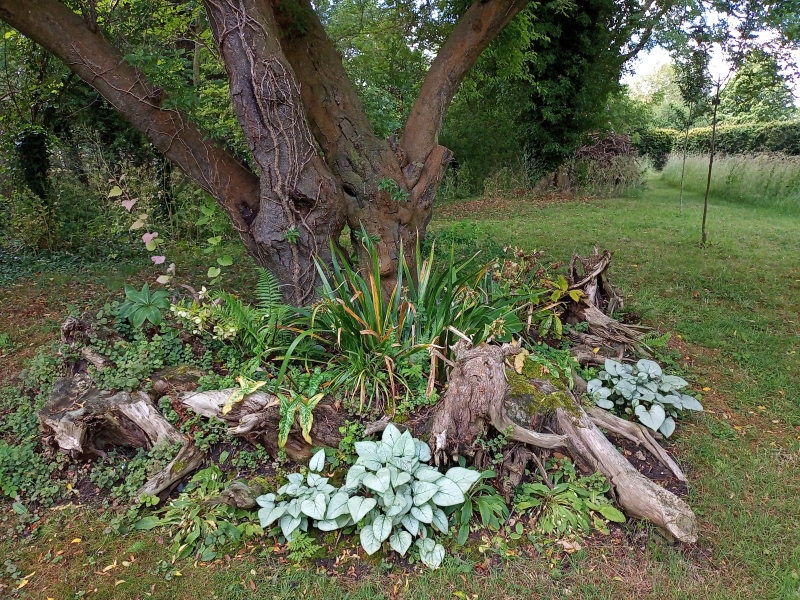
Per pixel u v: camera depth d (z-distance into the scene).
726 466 3.15
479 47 4.60
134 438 3.06
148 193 7.99
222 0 3.44
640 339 4.34
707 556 2.56
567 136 15.45
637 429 3.16
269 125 3.63
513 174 16.11
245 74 3.56
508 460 2.88
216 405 3.01
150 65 3.71
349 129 4.24
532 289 4.40
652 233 9.23
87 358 3.33
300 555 2.51
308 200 3.81
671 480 3.01
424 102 4.59
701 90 8.22
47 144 7.93
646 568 2.48
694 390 4.01
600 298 4.87
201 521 2.68
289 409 2.86
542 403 2.96
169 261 7.18
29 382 3.45
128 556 2.57
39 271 6.71
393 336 3.31
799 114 16.70
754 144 16.02
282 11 3.98
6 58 7.71
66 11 3.59
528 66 13.91
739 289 6.14
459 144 16.11
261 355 3.27
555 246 8.30
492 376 2.76
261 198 3.87
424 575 2.43
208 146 4.02
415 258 4.44
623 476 2.76
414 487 2.58
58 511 2.84
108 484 2.95
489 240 6.06
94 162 8.37
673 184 17.41
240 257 7.42
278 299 3.63
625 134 18.11
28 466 2.99
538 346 3.86
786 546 2.61
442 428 2.77
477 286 4.02
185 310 3.39
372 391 3.12
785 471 3.14
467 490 2.69
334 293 3.65
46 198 7.84
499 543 2.57
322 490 2.65
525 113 15.47
